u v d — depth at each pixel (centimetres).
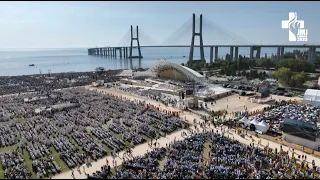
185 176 4803
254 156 5600
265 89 10906
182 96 10631
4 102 10681
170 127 7556
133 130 7362
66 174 5131
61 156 5800
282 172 4994
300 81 13025
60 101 10769
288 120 6738
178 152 5794
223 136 6800
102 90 13788
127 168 5244
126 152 6031
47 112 9131
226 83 15050
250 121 7619
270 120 8062
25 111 9319
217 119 8281
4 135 6938
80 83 15725
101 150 6047
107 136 6950
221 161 5378
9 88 13912
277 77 14162
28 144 6488
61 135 6994
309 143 6328
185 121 8300
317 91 10012
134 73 18650
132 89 13600
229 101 10950
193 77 14250
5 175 4981
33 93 12556
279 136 7019
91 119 8388
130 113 9038
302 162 5372
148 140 6762
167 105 10362
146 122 8050
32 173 5138
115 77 18050
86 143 6456
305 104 9925
